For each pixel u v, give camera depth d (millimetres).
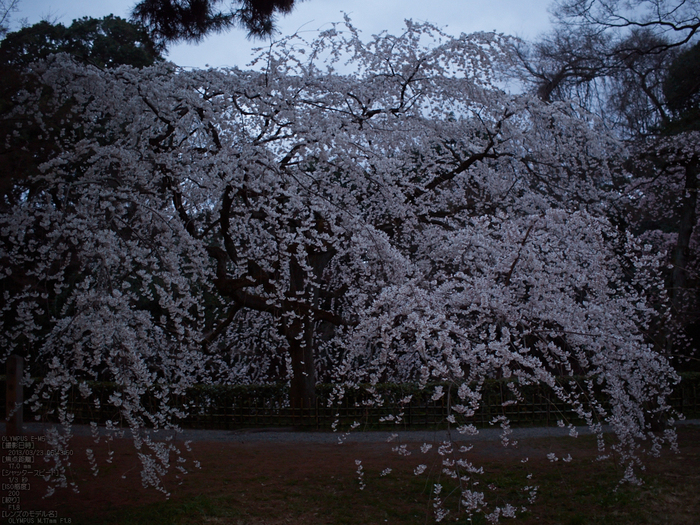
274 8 8625
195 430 9469
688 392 10250
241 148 6801
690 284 10312
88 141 5875
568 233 5410
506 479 5535
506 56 8672
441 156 9383
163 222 5832
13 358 5473
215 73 6980
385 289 4719
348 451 7277
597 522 4328
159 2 8195
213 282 8062
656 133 11109
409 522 4449
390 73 8945
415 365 9367
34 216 5219
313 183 7387
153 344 6152
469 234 5641
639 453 6508
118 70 6742
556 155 9062
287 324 7555
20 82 6020
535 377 4379
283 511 4727
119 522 4297
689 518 4332
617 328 4688
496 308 4465
